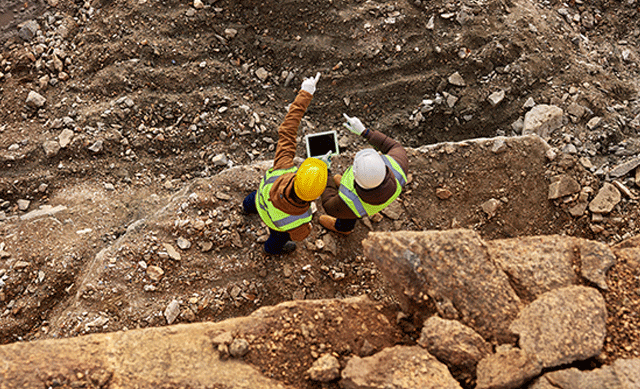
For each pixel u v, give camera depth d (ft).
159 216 12.94
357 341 9.01
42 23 16.61
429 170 13.96
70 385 7.89
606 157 15.05
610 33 18.92
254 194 12.29
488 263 9.11
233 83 16.96
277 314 9.27
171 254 12.40
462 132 16.81
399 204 13.64
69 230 13.46
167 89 16.15
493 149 14.02
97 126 15.24
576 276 9.25
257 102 17.02
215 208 13.12
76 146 14.85
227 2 17.04
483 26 16.79
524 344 8.20
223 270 12.51
